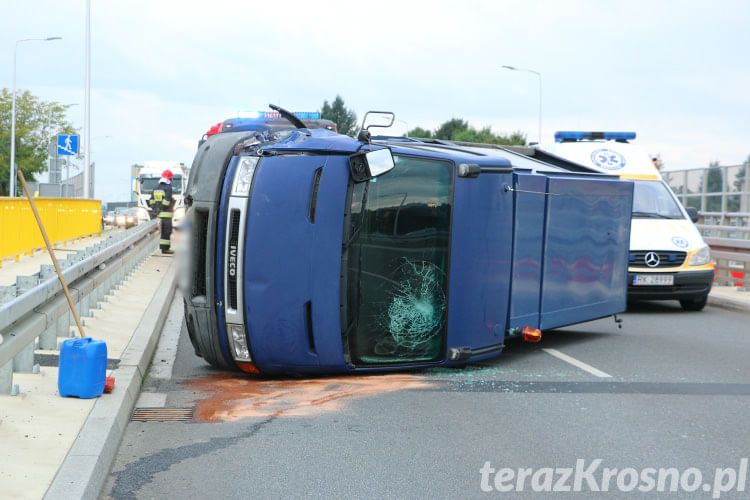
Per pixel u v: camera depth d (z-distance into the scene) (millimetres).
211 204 8055
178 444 6051
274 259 7832
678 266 14266
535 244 9609
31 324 6871
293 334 7902
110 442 5609
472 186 8523
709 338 11664
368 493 5078
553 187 9828
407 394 7742
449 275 8398
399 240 8172
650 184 15727
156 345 10281
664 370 9180
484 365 9297
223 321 8023
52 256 7645
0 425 5715
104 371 6641
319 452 5895
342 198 7875
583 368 9211
